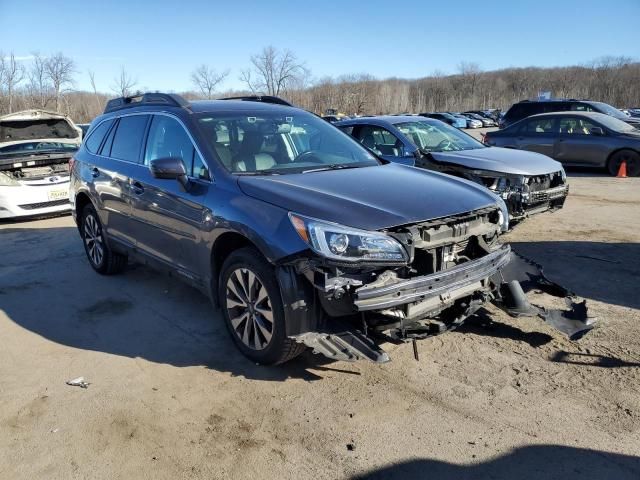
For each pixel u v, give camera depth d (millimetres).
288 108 5160
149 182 4656
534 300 4930
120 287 5707
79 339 4465
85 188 5832
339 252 3141
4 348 4344
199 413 3334
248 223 3529
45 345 4371
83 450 3021
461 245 3729
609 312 4566
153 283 5805
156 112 4922
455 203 3648
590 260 6035
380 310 3283
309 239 3209
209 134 4305
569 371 3646
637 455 2826
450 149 7805
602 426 3064
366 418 3221
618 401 3289
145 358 4078
